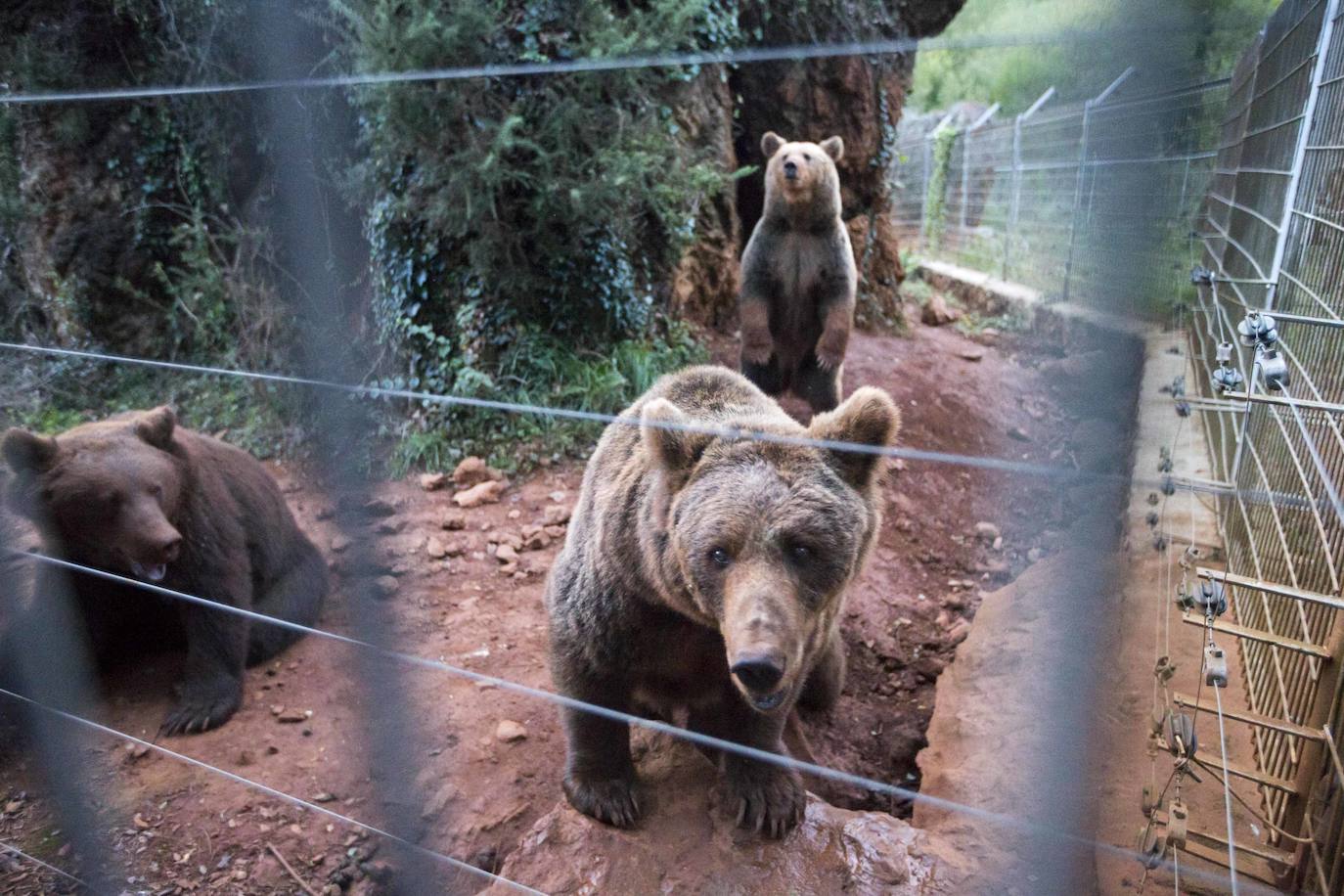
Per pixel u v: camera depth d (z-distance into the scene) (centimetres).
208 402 420
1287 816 143
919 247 1061
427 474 339
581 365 378
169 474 214
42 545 218
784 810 150
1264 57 330
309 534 313
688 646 155
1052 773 127
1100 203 110
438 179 358
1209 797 159
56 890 174
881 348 523
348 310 396
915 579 299
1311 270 213
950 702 203
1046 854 126
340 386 132
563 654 163
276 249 384
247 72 401
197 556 221
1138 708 174
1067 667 126
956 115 1030
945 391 458
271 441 377
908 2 580
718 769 167
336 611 275
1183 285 391
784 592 120
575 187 367
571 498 324
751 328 357
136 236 456
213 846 179
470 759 197
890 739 223
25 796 197
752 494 126
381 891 170
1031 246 771
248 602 235
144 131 446
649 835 151
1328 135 214
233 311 411
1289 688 167
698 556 127
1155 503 239
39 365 437
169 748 206
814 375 368
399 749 142
